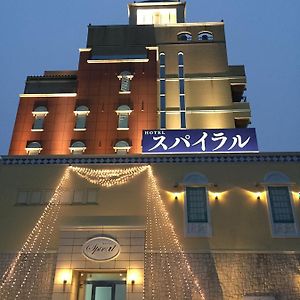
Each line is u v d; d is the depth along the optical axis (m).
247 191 22.72
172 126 37.00
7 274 20.78
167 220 22.00
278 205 22.27
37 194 23.20
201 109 37.66
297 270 20.41
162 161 23.95
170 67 40.47
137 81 38.62
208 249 21.06
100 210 22.45
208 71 39.94
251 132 25.73
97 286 21.00
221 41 41.97
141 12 47.34
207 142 25.58
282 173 23.20
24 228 22.11
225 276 20.30
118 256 20.80
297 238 21.27
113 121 36.62
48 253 21.34
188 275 20.39
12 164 24.19
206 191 22.75
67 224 22.00
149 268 20.62
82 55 40.25
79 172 23.78
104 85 38.50
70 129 36.53
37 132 36.53
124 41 41.75
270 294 19.81
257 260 20.70
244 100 41.06
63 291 20.00
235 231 21.55
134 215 22.20
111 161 24.06
